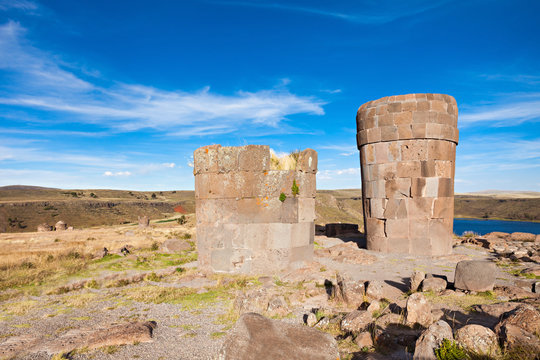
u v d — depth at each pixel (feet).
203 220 37.63
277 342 12.92
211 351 17.38
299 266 37.93
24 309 26.50
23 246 77.15
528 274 33.17
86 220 330.34
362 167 52.95
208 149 37.35
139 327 20.33
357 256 43.78
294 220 37.47
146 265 44.04
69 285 33.60
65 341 19.04
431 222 46.80
